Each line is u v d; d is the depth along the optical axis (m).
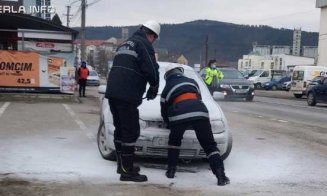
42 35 21.08
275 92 46.16
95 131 10.95
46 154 8.19
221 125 7.51
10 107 15.80
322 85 23.86
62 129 11.13
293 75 35.22
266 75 54.62
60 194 5.91
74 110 15.84
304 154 9.23
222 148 7.48
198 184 6.66
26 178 6.59
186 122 6.64
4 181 6.39
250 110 19.22
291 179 7.21
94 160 7.86
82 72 24.30
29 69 18.91
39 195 5.84
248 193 6.31
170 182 6.70
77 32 21.45
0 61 18.62
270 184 6.86
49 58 19.09
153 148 7.17
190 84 6.83
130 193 6.05
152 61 6.51
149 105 7.54
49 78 19.14
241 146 9.85
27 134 10.18
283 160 8.60
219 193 6.25
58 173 6.93
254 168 7.88
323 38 53.75
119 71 6.50
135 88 6.52
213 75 17.84
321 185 6.90
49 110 15.44
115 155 7.74
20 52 18.77
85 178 6.71
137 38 6.58
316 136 11.72
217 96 9.21
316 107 23.34
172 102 6.76
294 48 102.69
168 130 7.16
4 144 8.92
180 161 7.98
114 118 6.80
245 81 24.98
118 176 6.87
